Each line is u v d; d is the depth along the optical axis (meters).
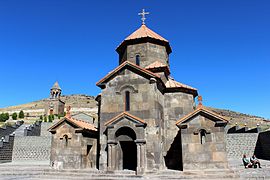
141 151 17.67
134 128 18.20
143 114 19.16
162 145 20.20
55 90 73.38
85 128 20.73
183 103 22.61
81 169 19.64
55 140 21.06
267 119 70.75
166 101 22.66
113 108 20.14
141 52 25.11
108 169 18.00
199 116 18.14
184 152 17.80
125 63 20.55
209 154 17.38
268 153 27.22
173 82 24.05
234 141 29.64
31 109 102.12
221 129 17.56
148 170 17.64
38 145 31.23
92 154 22.28
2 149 27.91
